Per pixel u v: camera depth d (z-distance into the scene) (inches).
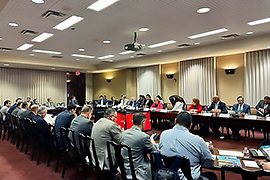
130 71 423.2
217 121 190.1
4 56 313.0
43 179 119.2
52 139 136.2
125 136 87.4
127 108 299.3
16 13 150.0
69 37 218.1
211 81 302.4
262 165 69.6
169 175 61.6
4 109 245.3
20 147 188.1
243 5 141.2
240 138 210.7
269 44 217.8
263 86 252.4
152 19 167.2
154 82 381.7
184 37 225.8
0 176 123.9
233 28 194.1
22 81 414.9
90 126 117.2
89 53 310.2
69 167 137.6
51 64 368.5
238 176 118.4
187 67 329.4
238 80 281.0
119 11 149.9
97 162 94.9
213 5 141.0
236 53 276.7
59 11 147.3
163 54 324.8
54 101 457.1
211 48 263.6
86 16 158.7
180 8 145.5
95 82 526.6
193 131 247.6
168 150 73.8
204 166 73.1
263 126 166.1
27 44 246.7
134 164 82.3
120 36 216.8
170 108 288.5
